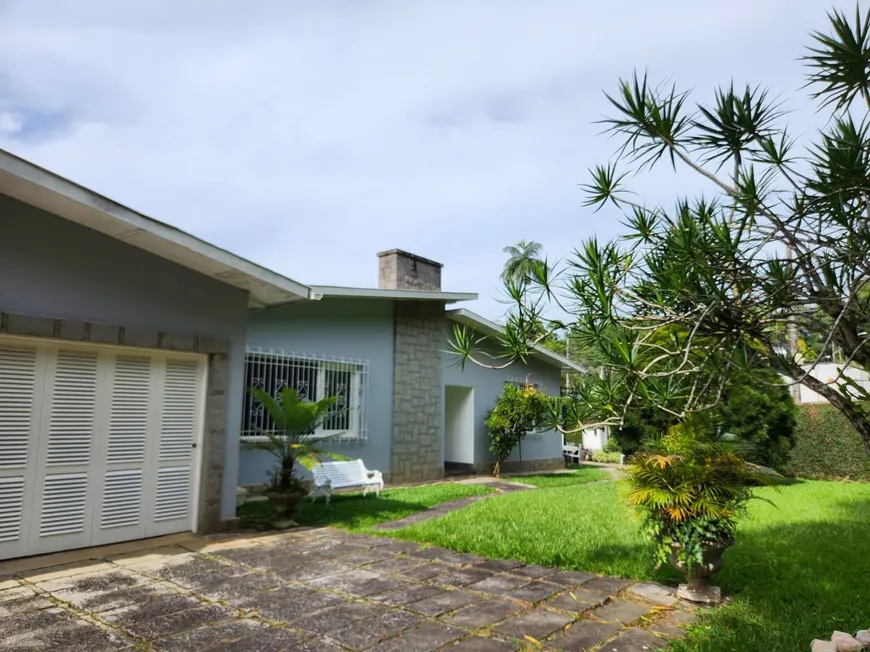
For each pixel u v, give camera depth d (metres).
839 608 4.43
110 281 6.05
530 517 8.00
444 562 5.61
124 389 6.23
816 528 7.47
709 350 2.80
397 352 12.53
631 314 2.87
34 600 4.41
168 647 3.60
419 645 3.67
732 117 2.59
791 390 14.68
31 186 5.12
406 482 12.39
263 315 10.20
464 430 14.86
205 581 4.94
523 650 3.62
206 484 6.74
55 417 5.68
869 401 2.88
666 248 2.73
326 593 4.66
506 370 15.88
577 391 3.30
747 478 4.62
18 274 5.39
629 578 5.17
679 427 4.84
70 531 5.71
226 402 7.05
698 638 3.81
